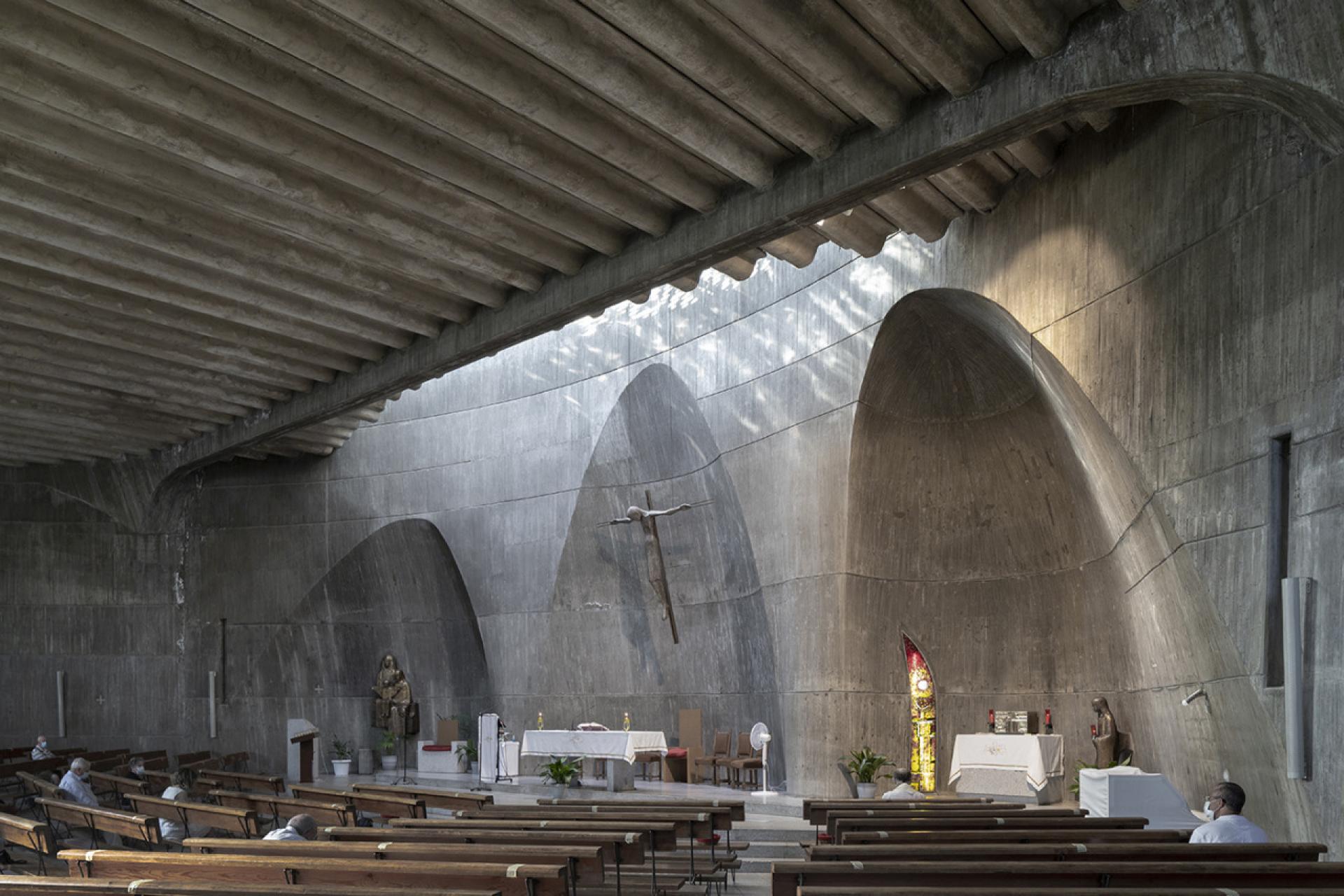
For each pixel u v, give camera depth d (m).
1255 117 7.71
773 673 16.05
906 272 13.04
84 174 10.45
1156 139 9.05
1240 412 7.84
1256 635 7.57
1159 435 9.04
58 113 9.33
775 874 5.43
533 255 11.59
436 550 21.64
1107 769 9.43
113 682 21.95
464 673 21.95
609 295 11.80
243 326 14.54
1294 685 6.75
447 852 6.42
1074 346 10.37
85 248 11.66
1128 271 9.46
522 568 19.94
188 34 8.01
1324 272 6.81
